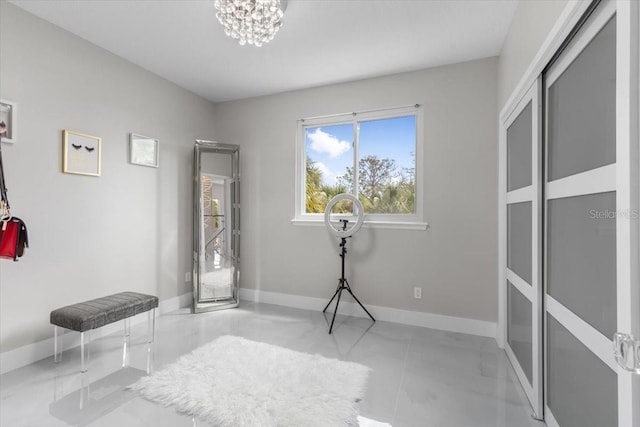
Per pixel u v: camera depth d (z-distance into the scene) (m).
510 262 2.38
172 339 2.71
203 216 3.66
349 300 3.40
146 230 3.17
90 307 2.22
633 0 0.83
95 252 2.69
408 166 3.23
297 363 2.27
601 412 1.11
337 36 2.53
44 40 2.32
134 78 3.03
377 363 2.31
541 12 1.59
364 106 3.32
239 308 3.61
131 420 1.65
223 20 1.91
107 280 2.79
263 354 2.41
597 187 1.12
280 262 3.74
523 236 2.01
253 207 3.88
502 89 2.59
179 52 2.82
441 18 2.28
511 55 2.27
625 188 0.87
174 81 3.43
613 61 1.02
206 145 3.63
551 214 1.58
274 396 1.84
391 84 3.20
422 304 3.08
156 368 2.19
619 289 0.91
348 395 1.87
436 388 1.99
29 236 2.24
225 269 3.73
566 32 1.30
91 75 2.65
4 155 2.10
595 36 1.13
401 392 1.94
